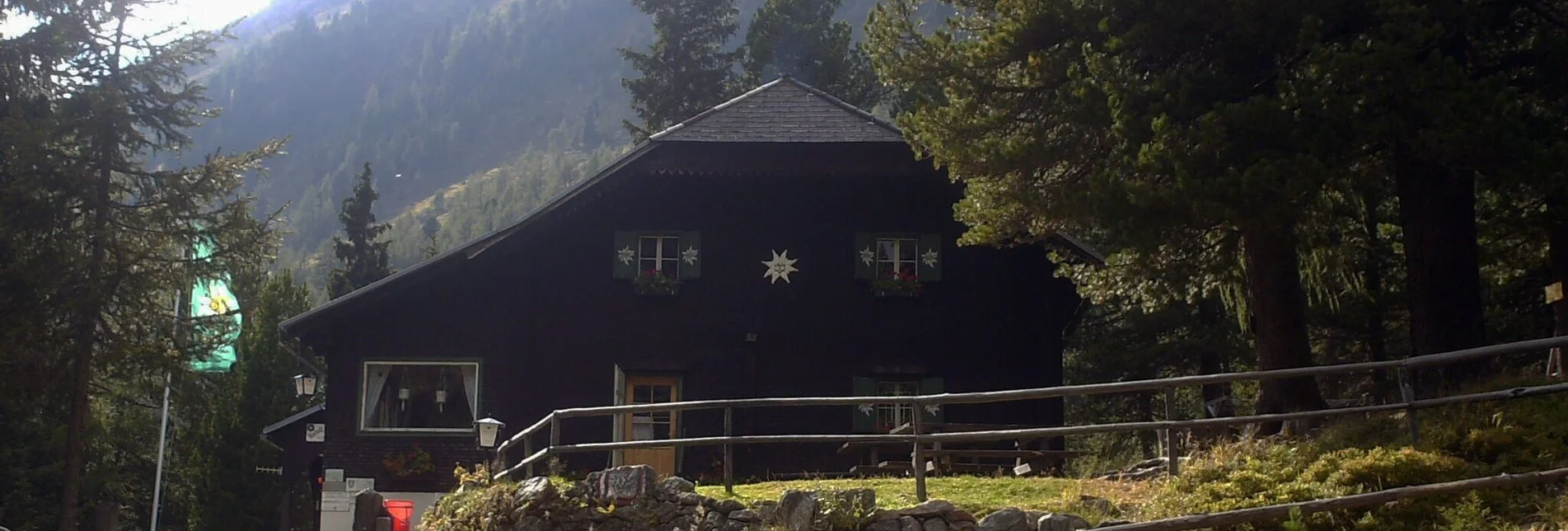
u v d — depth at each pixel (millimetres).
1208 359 29453
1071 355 33344
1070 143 15383
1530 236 16000
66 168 23562
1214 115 13438
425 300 22078
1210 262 16453
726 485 12547
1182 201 13367
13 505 32156
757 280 22125
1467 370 15094
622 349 21953
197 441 39688
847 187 22391
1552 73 13969
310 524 41281
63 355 23938
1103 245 16328
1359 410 11945
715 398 21781
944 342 21938
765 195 22406
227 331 25938
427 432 21734
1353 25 14320
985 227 16656
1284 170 13055
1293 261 15742
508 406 21703
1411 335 15836
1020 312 22031
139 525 41156
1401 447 11875
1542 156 12602
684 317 22031
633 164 21828
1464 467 11188
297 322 21625
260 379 39906
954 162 15703
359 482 21609
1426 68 13250
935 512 11234
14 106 24453
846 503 11391
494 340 21953
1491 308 23219
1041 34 15523
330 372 21922
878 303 22047
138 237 24906
